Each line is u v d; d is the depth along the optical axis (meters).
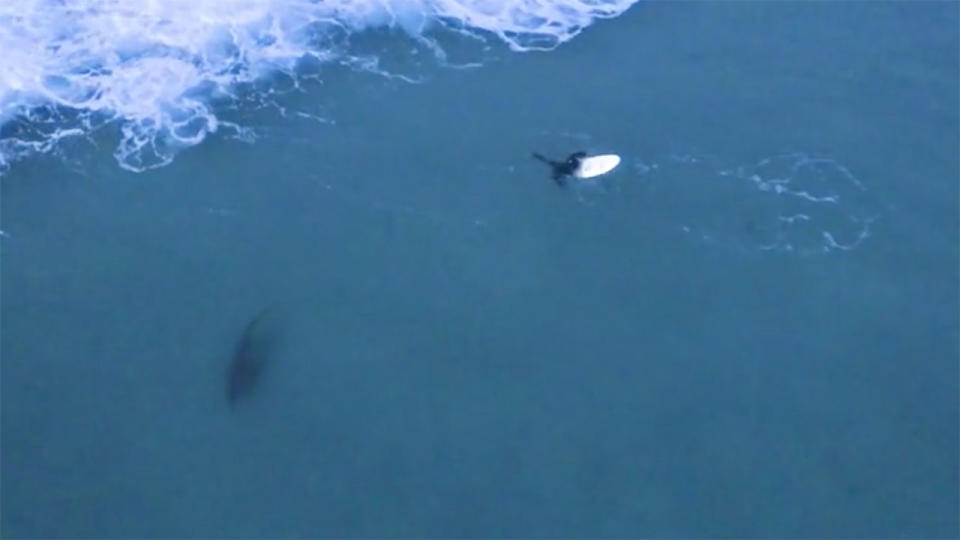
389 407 62.12
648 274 67.50
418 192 70.38
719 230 69.50
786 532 58.72
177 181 70.69
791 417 62.47
